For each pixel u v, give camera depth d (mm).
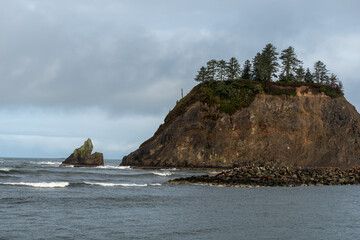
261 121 109000
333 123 113250
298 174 56781
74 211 24562
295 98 114062
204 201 31953
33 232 18016
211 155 103625
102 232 18547
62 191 35969
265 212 26047
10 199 28234
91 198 31547
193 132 106250
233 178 51750
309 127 110562
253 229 19969
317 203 31688
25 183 40000
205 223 21531
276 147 105750
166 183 51750
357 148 110938
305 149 107938
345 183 56375
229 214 24969
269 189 44750
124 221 21609
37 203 27094
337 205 30734
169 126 109000
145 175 66812
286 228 20344
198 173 82812
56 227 19328
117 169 98250
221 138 105562
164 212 25422
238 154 104312
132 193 37125
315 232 19438
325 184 54062
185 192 39656
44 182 43781
